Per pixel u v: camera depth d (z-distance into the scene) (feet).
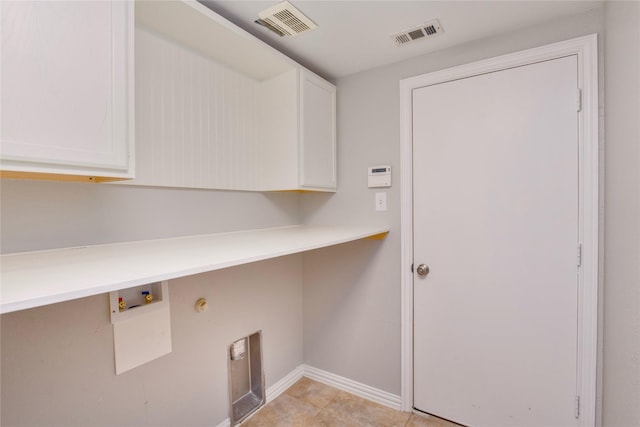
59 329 3.67
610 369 4.21
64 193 3.75
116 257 3.23
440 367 6.02
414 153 6.16
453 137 5.76
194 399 5.24
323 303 7.42
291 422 6.02
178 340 4.97
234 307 5.95
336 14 4.66
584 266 4.72
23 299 1.87
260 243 4.34
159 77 4.57
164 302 4.58
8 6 2.45
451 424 5.89
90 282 2.24
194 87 5.06
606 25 4.42
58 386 3.67
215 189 5.52
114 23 3.11
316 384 7.40
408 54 6.00
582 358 4.76
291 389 7.18
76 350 3.80
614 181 4.06
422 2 4.40
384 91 6.48
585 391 4.74
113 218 4.20
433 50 5.85
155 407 4.66
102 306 4.01
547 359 5.06
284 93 5.93
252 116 6.14
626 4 3.59
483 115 5.48
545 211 5.02
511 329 5.34
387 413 6.28
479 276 5.60
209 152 5.32
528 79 5.09
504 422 5.44
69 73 2.78
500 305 5.43
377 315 6.69
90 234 3.98
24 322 3.43
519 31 5.14
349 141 6.93
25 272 2.55
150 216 4.60
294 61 5.82
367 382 6.84
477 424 5.68
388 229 6.44
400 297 6.38
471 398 5.73
